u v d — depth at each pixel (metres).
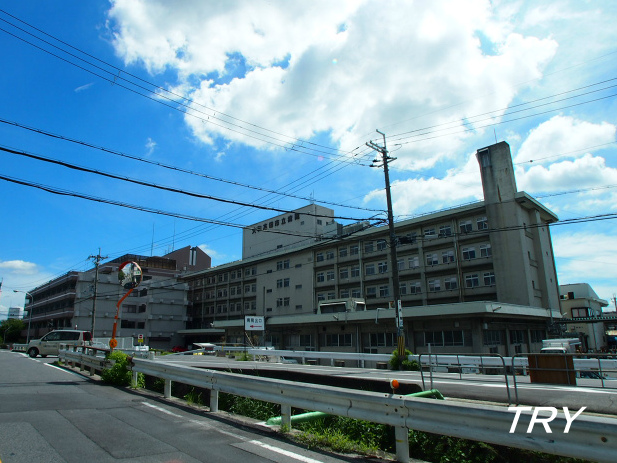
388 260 48.41
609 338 65.00
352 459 5.19
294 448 5.61
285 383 6.44
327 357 25.19
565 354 12.55
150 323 68.88
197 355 35.72
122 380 11.55
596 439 3.71
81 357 15.12
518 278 38.12
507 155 40.84
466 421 4.55
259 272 66.12
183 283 74.75
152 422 7.01
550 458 6.09
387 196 22.84
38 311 84.69
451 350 33.59
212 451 5.42
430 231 45.38
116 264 74.19
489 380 15.21
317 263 56.69
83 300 58.81
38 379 12.63
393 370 21.00
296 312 57.94
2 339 83.75
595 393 10.91
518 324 37.22
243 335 53.72
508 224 39.56
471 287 41.16
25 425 6.56
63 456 5.13
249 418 7.45
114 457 5.12
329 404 5.86
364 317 38.59
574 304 59.12
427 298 43.81
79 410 7.89
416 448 6.79
